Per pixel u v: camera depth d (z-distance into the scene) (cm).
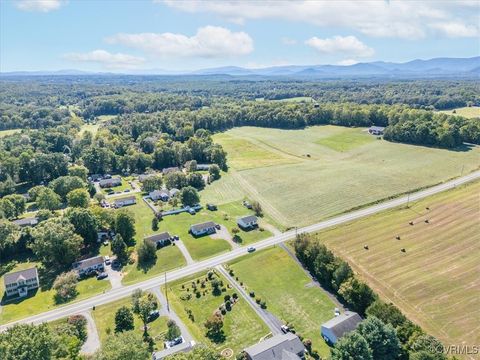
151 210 12712
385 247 9288
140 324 7088
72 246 9281
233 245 9981
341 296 7594
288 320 7050
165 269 8956
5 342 4906
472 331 6391
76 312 7481
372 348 5653
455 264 8400
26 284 8356
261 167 16688
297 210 11956
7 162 15275
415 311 6931
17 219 12238
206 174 16325
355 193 12938
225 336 6694
